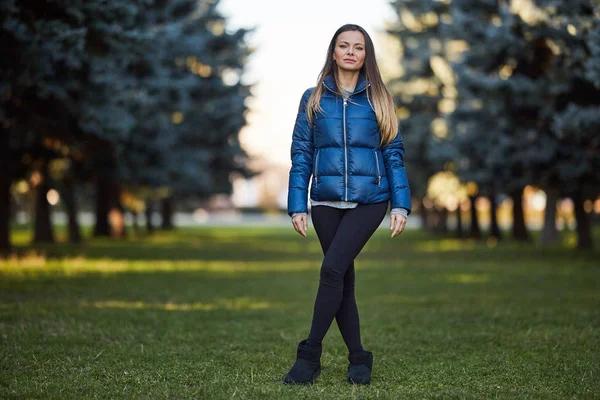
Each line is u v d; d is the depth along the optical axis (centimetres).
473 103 2341
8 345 610
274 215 10106
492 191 2894
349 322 495
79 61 1362
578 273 1567
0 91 1248
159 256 2212
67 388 460
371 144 479
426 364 563
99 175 2562
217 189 4312
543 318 824
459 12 2203
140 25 1554
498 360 574
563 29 1708
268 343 657
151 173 2634
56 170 2652
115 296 1073
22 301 956
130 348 620
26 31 1165
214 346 637
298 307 981
